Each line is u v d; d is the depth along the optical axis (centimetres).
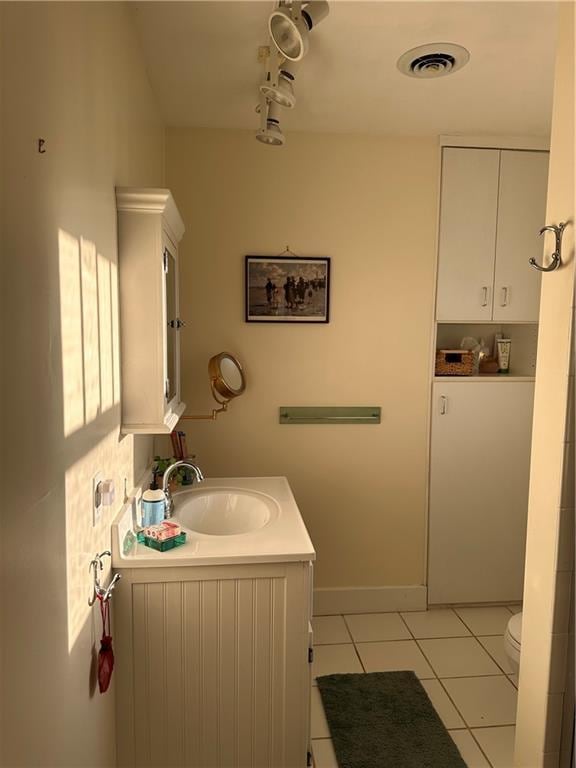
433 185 286
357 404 291
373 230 285
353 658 259
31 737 95
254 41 194
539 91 231
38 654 99
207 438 285
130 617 167
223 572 168
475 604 307
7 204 84
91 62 133
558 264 151
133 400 171
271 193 278
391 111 253
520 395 299
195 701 171
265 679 173
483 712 224
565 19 149
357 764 196
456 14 175
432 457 297
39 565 99
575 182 141
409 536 301
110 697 160
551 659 154
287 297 282
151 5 174
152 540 171
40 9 98
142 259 167
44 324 101
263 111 219
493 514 303
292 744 175
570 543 151
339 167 281
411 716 220
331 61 205
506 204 289
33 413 95
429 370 294
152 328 170
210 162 274
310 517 295
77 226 121
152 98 232
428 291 290
